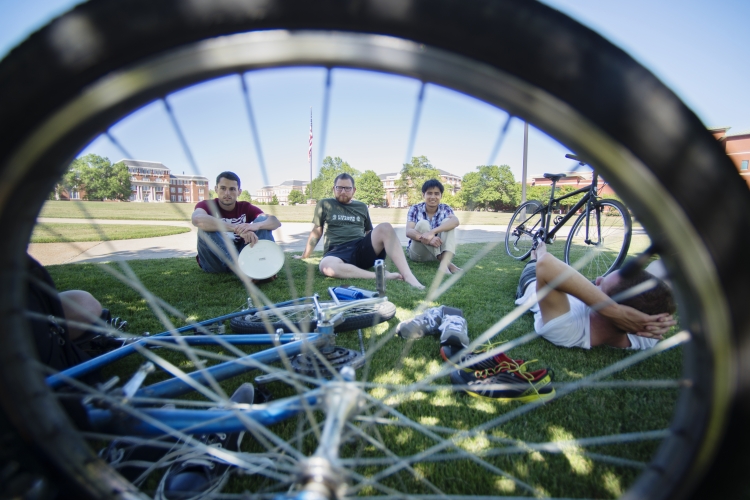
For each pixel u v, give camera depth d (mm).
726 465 613
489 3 581
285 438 1237
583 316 1978
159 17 576
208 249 3820
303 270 4082
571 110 586
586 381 854
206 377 1049
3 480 678
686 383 658
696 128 573
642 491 672
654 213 589
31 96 582
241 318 2111
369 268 3547
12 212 630
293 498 672
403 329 2027
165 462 995
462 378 1616
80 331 1592
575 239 4172
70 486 739
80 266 4293
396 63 610
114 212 13070
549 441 1297
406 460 883
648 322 1690
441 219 4617
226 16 589
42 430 716
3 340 669
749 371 583
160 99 640
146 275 3828
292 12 594
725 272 576
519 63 584
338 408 755
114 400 826
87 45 576
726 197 568
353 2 590
